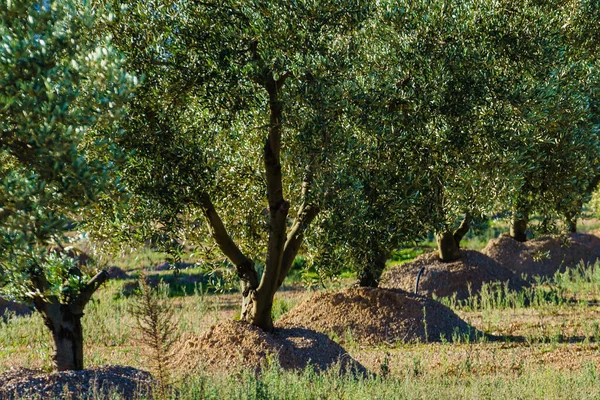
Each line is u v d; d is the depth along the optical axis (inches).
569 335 1181.1
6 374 766.5
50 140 535.8
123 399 676.7
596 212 2320.4
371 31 953.5
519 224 1987.0
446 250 1699.1
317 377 782.5
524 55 948.0
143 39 798.5
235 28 818.2
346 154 826.8
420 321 1220.5
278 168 925.8
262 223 1065.5
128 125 793.6
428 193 931.3
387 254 1322.6
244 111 883.4
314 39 796.6
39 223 549.6
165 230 842.8
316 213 965.8
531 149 962.1
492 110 930.1
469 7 946.7
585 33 1206.9
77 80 555.5
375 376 914.1
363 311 1246.9
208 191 922.1
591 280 1711.4
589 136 1058.7
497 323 1312.7
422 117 890.1
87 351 1117.1
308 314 1275.8
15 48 533.0
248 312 1012.5
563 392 720.3
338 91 796.0
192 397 652.1
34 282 767.7
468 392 727.1
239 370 844.6
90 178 554.3
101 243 893.8
